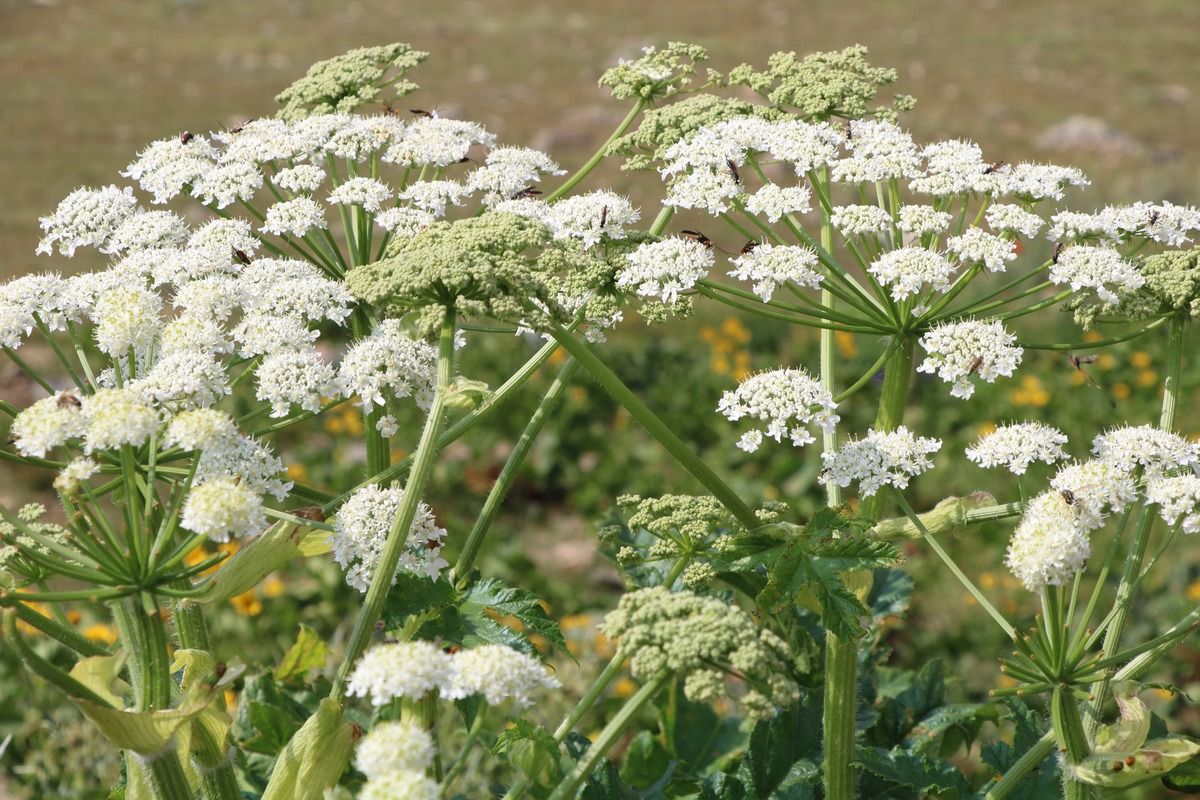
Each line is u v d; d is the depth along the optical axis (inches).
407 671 111.1
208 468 129.5
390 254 163.9
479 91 1038.4
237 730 188.4
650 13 1378.0
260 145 184.4
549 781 156.0
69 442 135.3
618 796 149.6
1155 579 332.2
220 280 152.4
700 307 559.5
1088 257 161.5
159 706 120.3
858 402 470.3
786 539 141.3
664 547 152.5
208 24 1294.3
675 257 157.8
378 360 146.3
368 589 136.3
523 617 143.2
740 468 441.4
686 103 190.9
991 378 154.3
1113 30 1315.2
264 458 132.6
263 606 300.5
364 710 205.6
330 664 248.5
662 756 193.9
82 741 233.8
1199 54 1215.6
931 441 149.5
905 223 166.2
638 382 486.0
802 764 168.6
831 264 163.8
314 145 185.8
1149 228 171.6
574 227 165.3
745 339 514.3
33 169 802.2
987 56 1198.3
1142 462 148.4
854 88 187.9
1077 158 866.8
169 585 136.0
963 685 305.0
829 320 163.0
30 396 463.5
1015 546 133.2
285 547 131.3
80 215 172.4
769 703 116.6
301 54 1169.4
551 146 882.1
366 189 174.6
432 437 135.1
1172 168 840.9
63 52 1159.6
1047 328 522.9
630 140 193.3
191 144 186.7
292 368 142.9
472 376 464.4
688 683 115.5
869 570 148.6
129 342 140.9
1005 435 150.3
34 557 115.0
